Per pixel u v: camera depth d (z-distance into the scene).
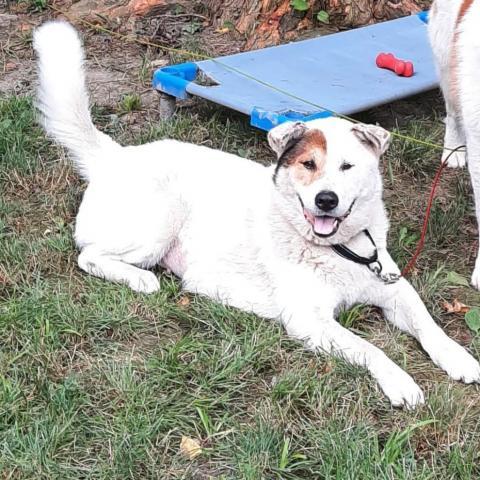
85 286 3.25
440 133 3.95
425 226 3.37
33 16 4.69
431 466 2.77
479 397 2.94
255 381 2.97
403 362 3.02
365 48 4.15
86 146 3.38
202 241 3.23
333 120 3.09
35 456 2.77
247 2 4.47
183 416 2.87
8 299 3.21
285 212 3.07
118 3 4.67
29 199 3.62
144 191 3.25
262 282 3.15
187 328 3.13
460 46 3.33
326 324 3.05
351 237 3.08
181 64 4.02
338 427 2.84
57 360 3.00
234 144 3.85
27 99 3.97
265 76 3.93
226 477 2.75
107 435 2.83
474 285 3.29
